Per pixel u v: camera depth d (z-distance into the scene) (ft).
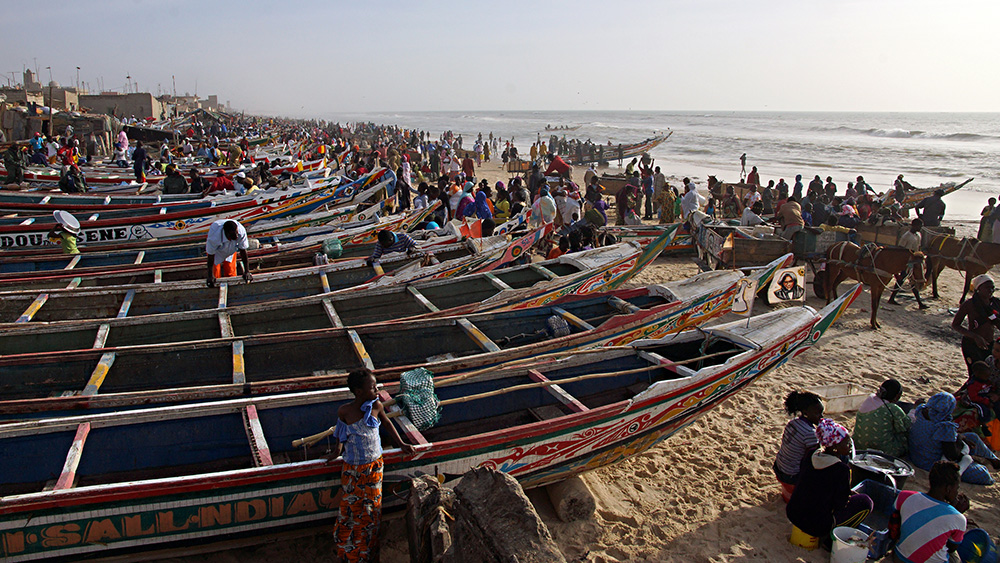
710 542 18.95
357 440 15.62
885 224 51.65
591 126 440.04
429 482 16.25
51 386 21.36
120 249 42.04
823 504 18.02
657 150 205.77
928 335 36.58
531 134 337.52
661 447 24.49
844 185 112.98
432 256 36.68
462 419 21.71
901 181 74.43
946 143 237.66
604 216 50.78
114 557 15.29
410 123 569.64
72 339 24.54
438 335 26.30
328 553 18.25
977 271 40.32
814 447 19.26
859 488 19.56
